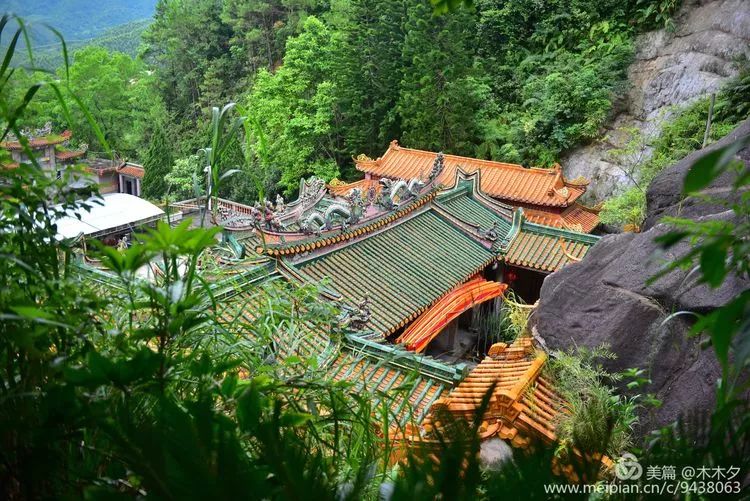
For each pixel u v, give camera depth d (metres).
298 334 4.47
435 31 33.38
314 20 38.94
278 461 1.53
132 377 1.86
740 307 1.30
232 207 31.45
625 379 7.94
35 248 2.30
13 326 2.00
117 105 46.59
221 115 2.91
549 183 26.28
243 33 56.09
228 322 3.58
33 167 2.29
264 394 2.74
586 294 8.96
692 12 31.03
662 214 10.26
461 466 1.50
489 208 22.41
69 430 1.94
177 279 2.53
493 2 38.09
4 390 2.03
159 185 38.50
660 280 8.04
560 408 7.56
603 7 33.94
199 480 1.41
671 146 24.88
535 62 36.12
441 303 16.52
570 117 33.03
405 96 34.69
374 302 14.95
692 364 7.46
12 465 1.89
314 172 38.59
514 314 11.31
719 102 24.36
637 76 32.34
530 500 1.51
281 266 14.04
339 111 38.69
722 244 1.34
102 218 20.53
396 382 9.07
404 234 18.38
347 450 3.13
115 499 1.49
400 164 30.50
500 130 34.81
